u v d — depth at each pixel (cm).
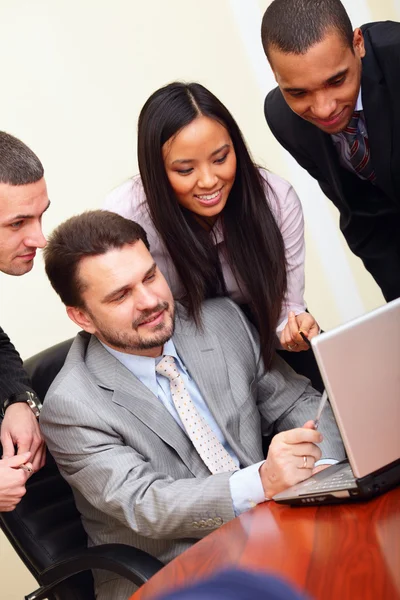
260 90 440
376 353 158
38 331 414
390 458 162
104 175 422
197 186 217
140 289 204
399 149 247
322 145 261
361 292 460
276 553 154
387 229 280
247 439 221
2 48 398
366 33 250
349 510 162
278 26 217
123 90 419
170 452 213
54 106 410
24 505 223
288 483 180
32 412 228
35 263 412
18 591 358
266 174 246
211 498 188
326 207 452
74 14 407
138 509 196
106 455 205
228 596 145
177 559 162
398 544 146
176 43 424
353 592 136
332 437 221
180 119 211
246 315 250
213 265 234
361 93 245
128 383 213
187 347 223
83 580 224
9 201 224
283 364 237
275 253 234
